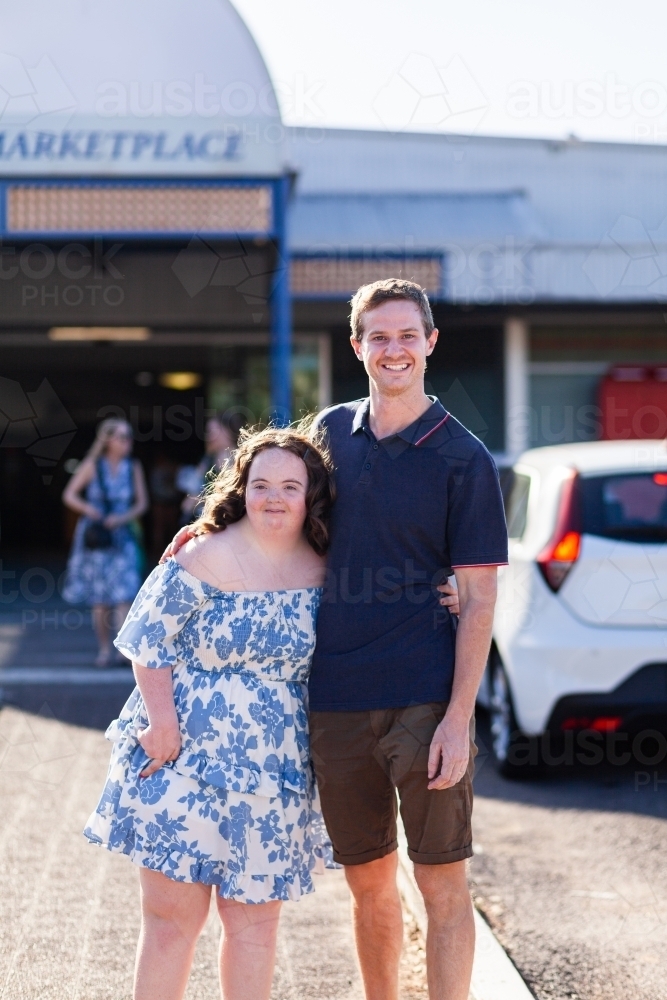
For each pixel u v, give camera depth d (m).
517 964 3.35
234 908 2.60
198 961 3.37
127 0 9.60
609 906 3.81
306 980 3.24
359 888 2.78
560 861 4.26
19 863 4.16
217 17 9.55
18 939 3.47
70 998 3.05
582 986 3.20
